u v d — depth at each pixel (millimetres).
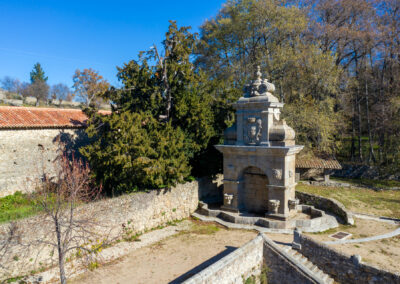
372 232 17984
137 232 18375
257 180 20812
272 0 33844
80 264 14406
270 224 18656
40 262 13648
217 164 23594
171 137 20516
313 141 31734
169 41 22875
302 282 13391
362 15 34125
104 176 19734
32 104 63312
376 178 31547
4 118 21828
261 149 18922
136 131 19406
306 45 32219
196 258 15219
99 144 20797
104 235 15586
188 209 22203
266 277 14680
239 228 19141
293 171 19781
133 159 19109
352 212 21766
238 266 13320
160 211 19984
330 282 13797
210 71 38344
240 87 25766
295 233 15617
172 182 20625
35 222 12945
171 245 16984
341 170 34438
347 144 41781
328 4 34938
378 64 37031
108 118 20000
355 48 34875
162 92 23375
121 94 22734
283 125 19062
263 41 37438
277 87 33250
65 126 24766
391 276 12398
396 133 31188
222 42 37688
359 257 13430
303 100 30609
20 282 12508
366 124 40094
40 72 84750
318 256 14781
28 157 22625
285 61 30672
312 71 30500
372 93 38281
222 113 24359
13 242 12516
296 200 19281
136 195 18406
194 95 22031
